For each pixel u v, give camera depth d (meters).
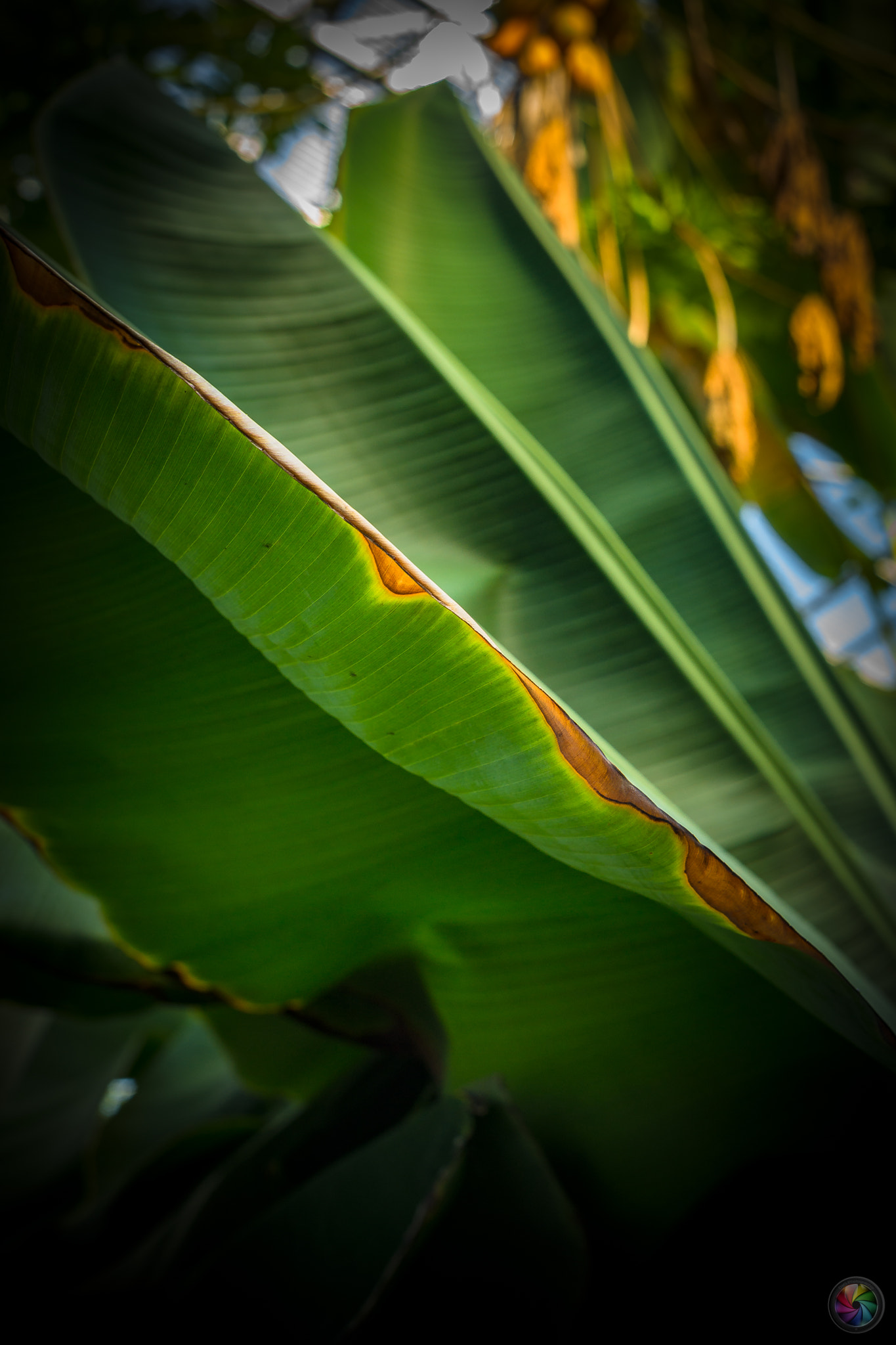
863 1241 1.10
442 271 2.47
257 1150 1.38
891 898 1.63
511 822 0.83
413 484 1.68
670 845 0.79
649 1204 1.14
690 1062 1.07
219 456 0.76
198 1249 1.27
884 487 4.38
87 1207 1.84
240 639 0.98
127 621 1.00
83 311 0.75
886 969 1.31
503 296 2.43
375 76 3.40
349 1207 1.18
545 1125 1.13
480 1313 1.11
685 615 2.04
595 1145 1.13
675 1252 1.15
